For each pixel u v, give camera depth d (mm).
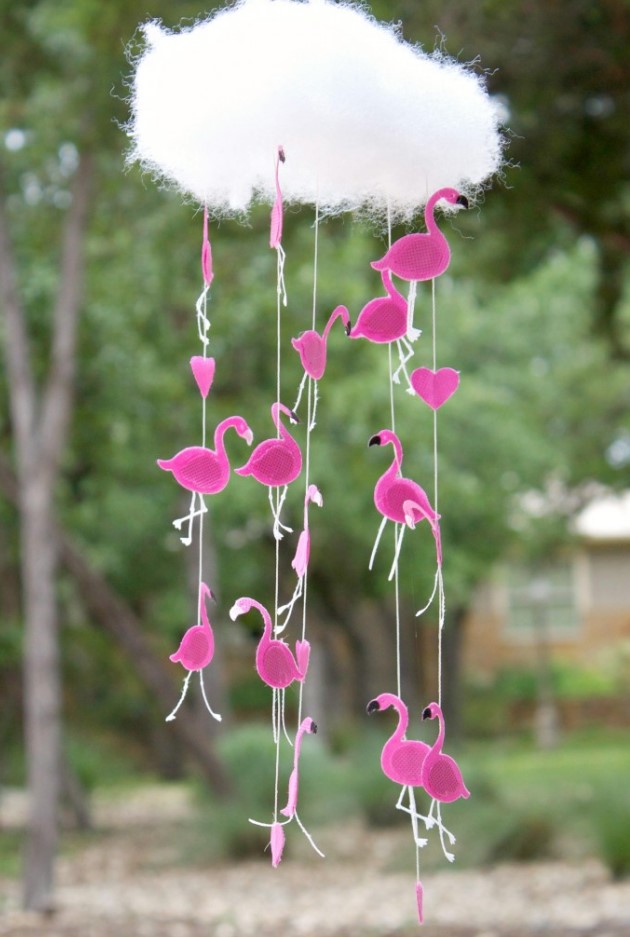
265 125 1625
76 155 8555
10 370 7938
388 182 1709
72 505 13047
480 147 1679
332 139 1628
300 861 9633
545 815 9086
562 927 6266
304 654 1581
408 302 1626
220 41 1627
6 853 10680
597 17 5684
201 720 13578
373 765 11281
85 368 10453
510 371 17703
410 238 1620
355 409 12992
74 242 7977
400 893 7984
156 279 10250
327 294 11336
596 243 8094
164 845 10852
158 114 1669
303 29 1603
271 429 12133
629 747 21594
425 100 1625
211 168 1705
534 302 17844
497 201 6578
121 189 8602
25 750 13984
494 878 8375
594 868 8445
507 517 18688
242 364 12305
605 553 26453
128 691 13055
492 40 5582
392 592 18188
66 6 7602
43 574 7734
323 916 7180
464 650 25969
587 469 19312
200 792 11609
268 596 19094
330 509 14516
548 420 18828
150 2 5719
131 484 14227
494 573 21625
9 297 7961
